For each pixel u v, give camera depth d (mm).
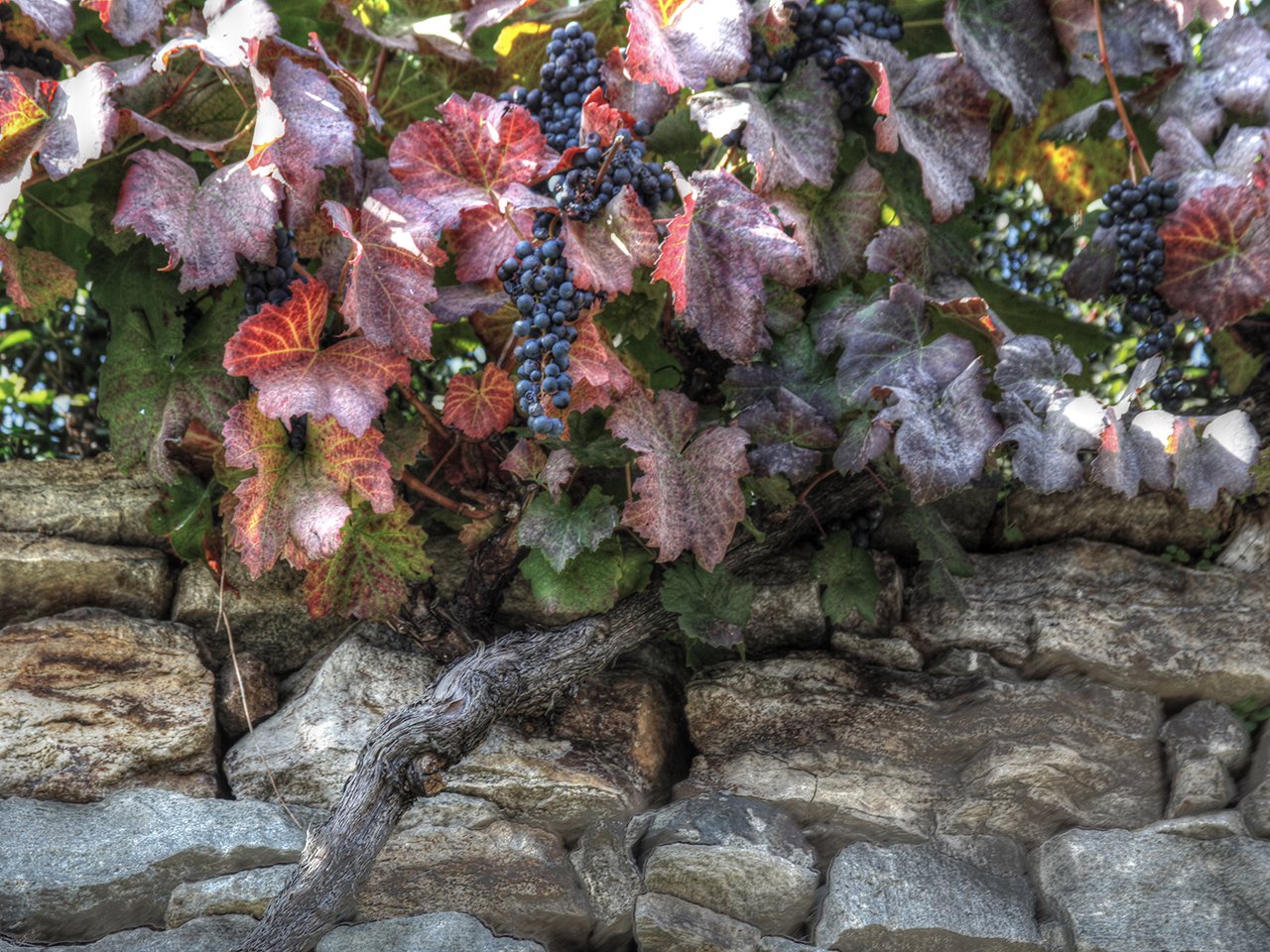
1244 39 1202
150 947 1145
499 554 1269
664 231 1115
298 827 1219
